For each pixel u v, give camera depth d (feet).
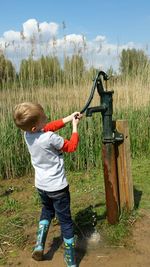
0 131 11.55
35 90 12.54
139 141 13.20
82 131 11.84
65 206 5.94
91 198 9.02
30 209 8.63
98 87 6.67
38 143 5.74
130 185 7.54
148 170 11.32
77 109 12.43
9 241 7.06
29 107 5.65
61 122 6.28
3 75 12.16
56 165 5.86
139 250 6.53
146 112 13.60
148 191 9.32
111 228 7.16
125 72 14.56
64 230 5.97
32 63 12.52
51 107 12.24
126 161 7.37
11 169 11.54
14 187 10.48
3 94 12.04
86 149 11.84
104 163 7.06
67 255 5.97
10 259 6.45
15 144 11.51
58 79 12.90
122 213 7.47
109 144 6.93
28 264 6.28
